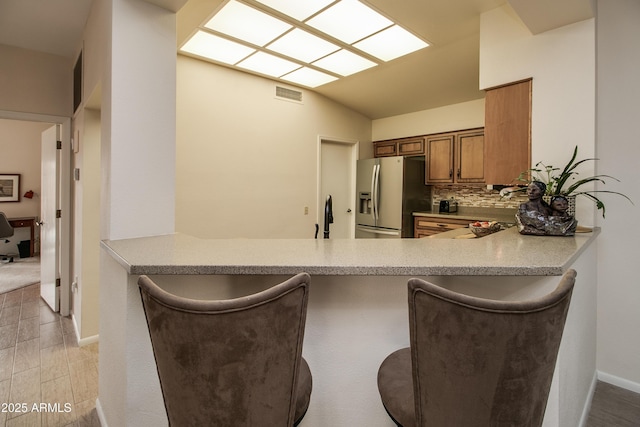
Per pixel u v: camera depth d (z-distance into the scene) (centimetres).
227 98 365
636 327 219
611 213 224
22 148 628
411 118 500
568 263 126
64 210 337
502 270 116
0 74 296
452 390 90
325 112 466
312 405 142
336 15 263
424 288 90
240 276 146
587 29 211
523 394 87
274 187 410
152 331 91
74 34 281
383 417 142
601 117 223
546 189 205
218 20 269
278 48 318
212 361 86
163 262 122
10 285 448
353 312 140
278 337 90
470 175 438
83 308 286
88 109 280
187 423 91
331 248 153
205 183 350
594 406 204
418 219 458
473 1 243
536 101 232
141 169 184
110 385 168
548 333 88
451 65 355
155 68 189
